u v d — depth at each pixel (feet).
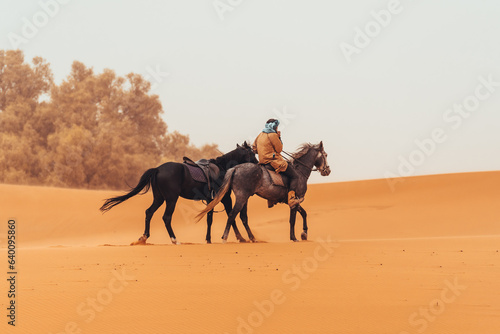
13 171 278.46
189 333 29.14
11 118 305.53
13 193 157.58
